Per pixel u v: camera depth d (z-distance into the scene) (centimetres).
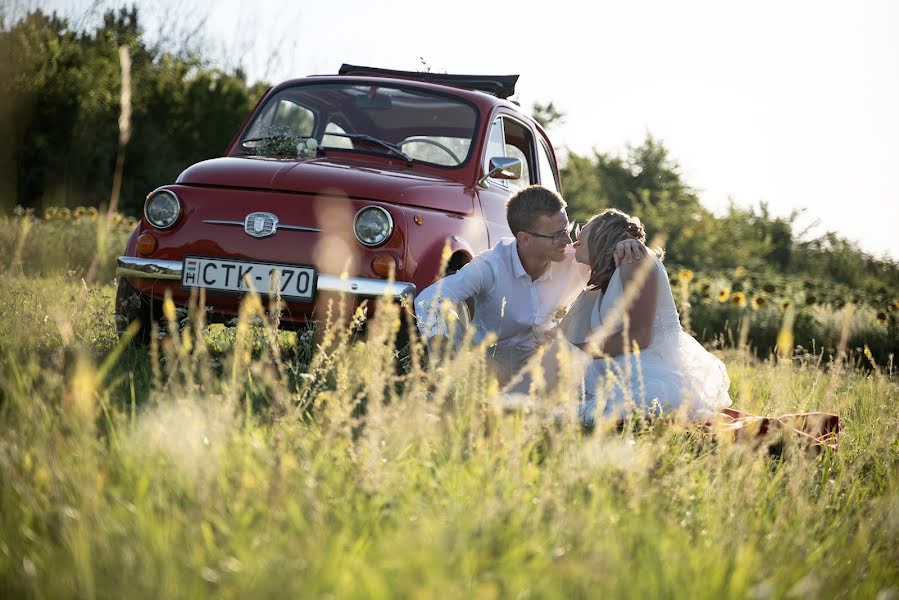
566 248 413
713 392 374
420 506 196
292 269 418
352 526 186
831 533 234
